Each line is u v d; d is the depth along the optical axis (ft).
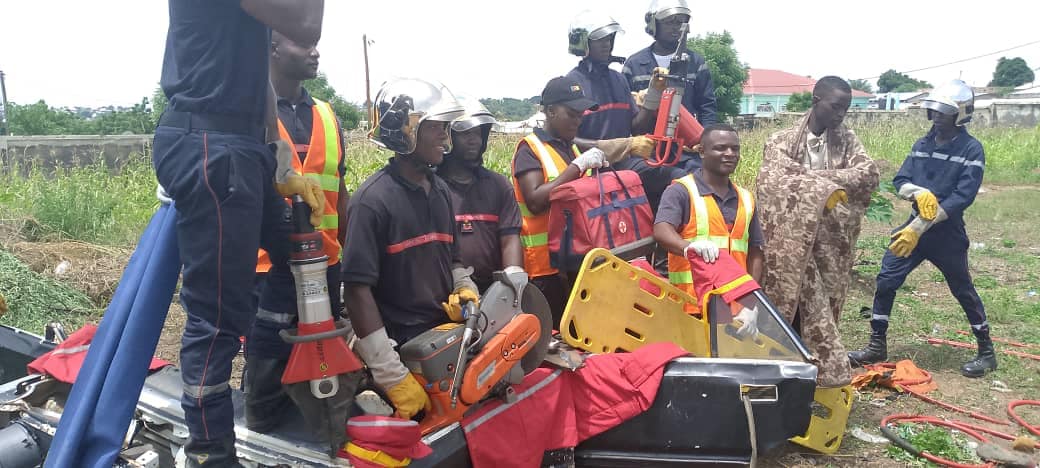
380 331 10.22
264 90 9.12
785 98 265.13
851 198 16.24
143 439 11.66
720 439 12.60
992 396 17.76
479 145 12.99
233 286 8.95
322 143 12.18
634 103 19.62
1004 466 14.02
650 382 12.42
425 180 11.25
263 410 10.73
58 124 99.66
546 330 12.09
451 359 10.52
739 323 13.19
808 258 15.17
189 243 8.82
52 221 31.17
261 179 9.08
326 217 12.19
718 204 14.84
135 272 9.80
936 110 18.80
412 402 10.27
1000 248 34.91
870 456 14.62
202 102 8.71
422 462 10.30
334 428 9.72
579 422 12.82
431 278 11.14
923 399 17.26
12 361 14.25
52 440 10.44
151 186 38.81
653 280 14.08
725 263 13.43
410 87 10.46
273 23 8.61
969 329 22.67
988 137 80.59
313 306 9.41
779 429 12.50
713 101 22.09
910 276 28.94
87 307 23.32
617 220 14.71
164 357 19.88
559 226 14.89
